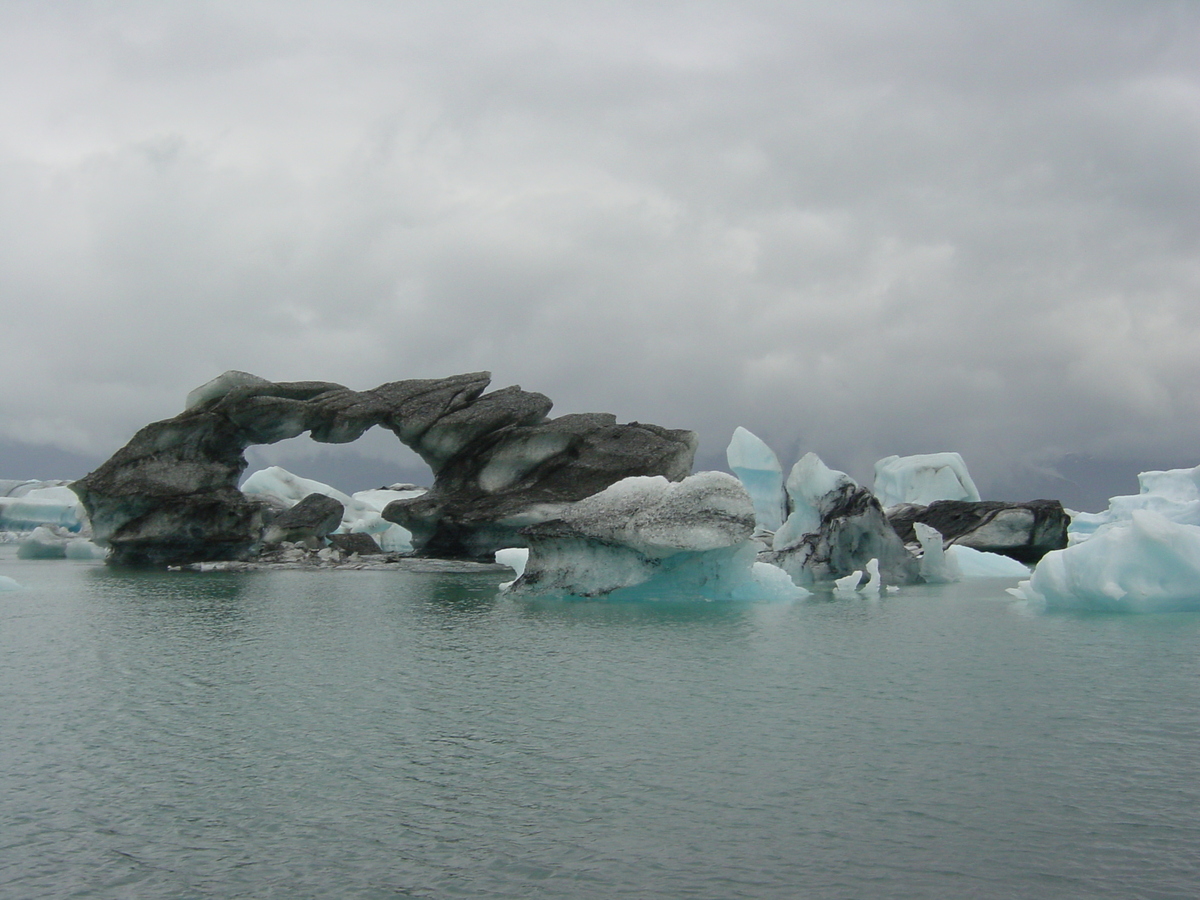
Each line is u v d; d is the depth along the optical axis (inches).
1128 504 2054.6
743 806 391.5
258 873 335.9
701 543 1067.3
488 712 546.3
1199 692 581.9
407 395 1923.0
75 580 1485.0
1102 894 313.0
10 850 355.9
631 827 371.2
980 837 358.0
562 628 889.5
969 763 443.2
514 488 1863.9
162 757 462.9
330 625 916.0
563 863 340.5
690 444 1887.3
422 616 987.9
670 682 628.4
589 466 1840.6
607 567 1152.2
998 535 1903.3
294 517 1995.6
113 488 1772.9
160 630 883.4
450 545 1889.8
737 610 1040.2
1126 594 939.3
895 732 496.4
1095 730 496.4
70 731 509.0
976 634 829.2
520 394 1967.3
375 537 2469.2
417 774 435.2
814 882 323.6
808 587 1353.3
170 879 331.9
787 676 647.1
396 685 621.9
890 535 1440.7
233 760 457.7
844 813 382.9
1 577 1310.3
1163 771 429.7
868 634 837.8
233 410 1823.3
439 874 333.4
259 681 636.1
